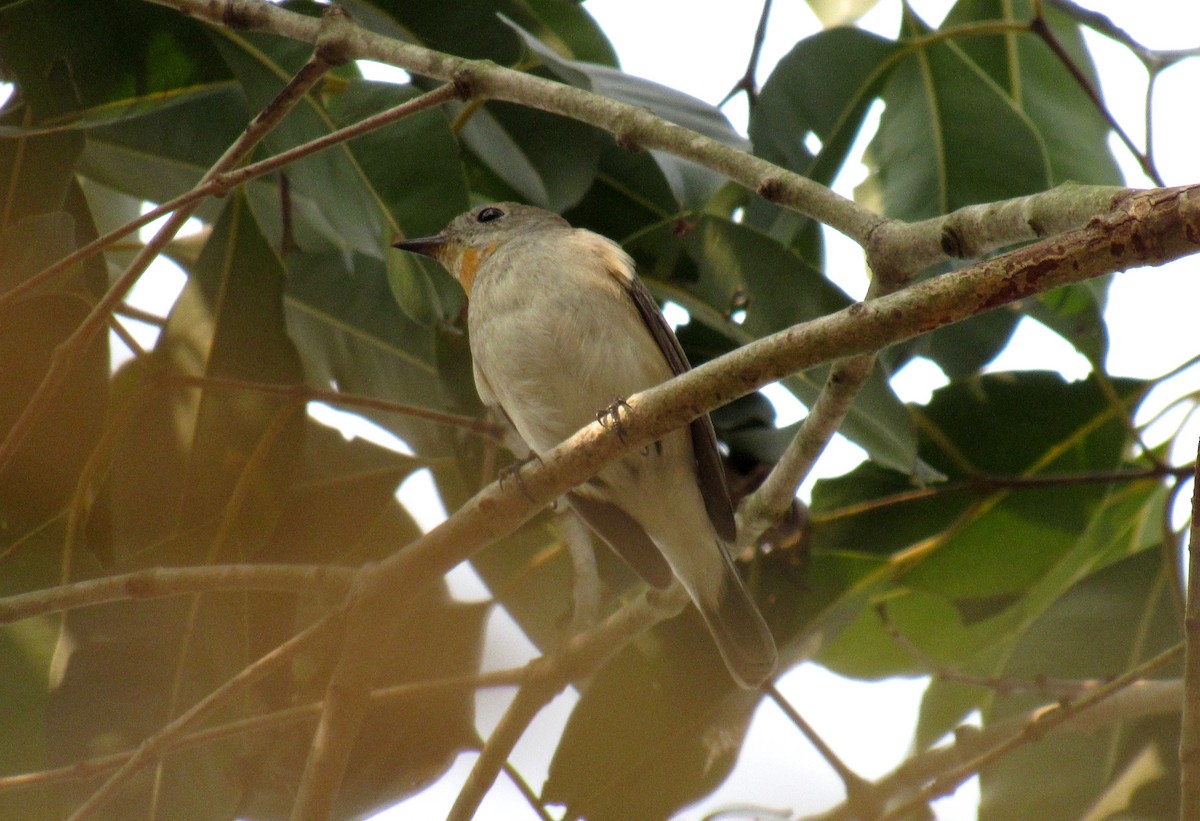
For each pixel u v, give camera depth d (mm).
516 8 9672
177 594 7613
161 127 10000
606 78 8508
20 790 8859
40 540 9211
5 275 8719
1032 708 10648
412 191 8594
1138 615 9789
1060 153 11055
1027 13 11133
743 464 10156
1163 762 9352
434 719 10172
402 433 10719
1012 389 10156
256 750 9492
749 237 9398
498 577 10594
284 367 9742
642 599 8375
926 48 10406
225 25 7871
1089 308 9828
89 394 9172
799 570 10227
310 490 10461
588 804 9742
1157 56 9242
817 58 10414
